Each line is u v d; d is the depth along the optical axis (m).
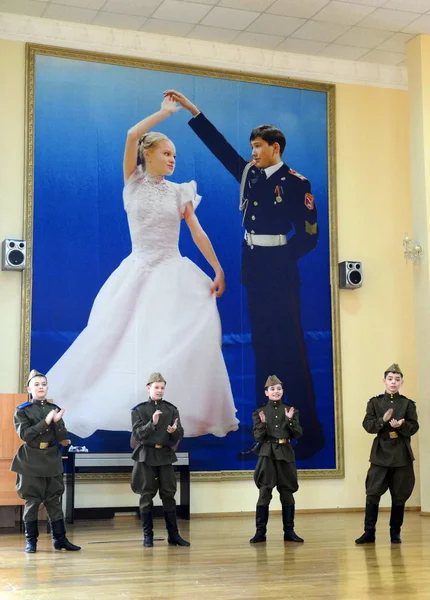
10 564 7.16
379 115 13.00
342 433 12.20
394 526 8.56
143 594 5.79
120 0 10.95
